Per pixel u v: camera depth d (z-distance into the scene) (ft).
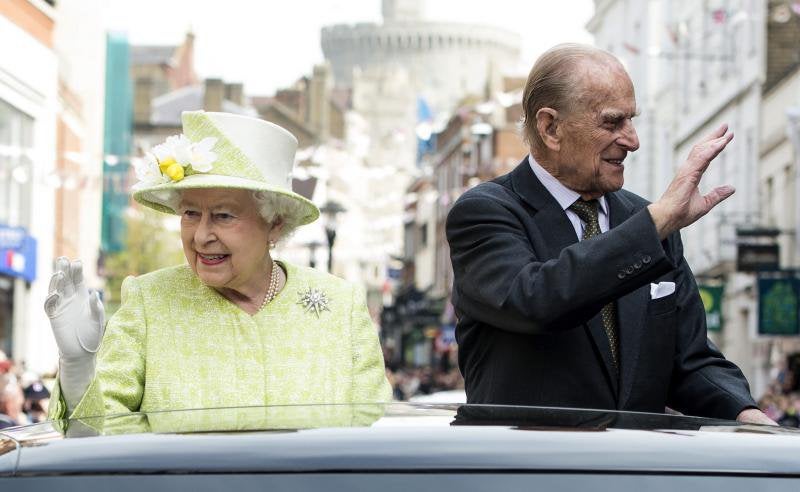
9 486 6.72
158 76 247.70
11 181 86.89
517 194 11.81
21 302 87.35
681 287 12.17
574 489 6.67
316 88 304.09
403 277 264.52
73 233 115.03
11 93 84.94
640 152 106.32
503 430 7.20
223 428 7.32
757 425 7.91
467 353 12.00
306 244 73.31
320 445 6.89
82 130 117.91
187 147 11.09
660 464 6.83
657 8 103.19
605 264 10.40
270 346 11.39
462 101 186.70
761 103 83.25
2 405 33.55
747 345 86.12
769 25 82.64
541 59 11.77
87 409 10.37
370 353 11.73
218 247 11.23
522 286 10.76
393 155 521.24
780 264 73.92
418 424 7.41
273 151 11.46
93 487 6.65
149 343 11.19
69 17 126.41
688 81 97.91
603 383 11.51
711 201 10.67
